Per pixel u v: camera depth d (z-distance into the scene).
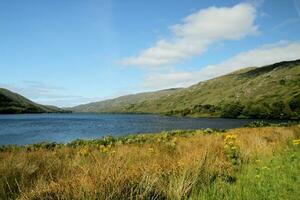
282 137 16.00
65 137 47.69
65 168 7.29
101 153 10.15
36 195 4.98
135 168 6.57
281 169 7.77
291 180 6.69
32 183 5.93
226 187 6.29
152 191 5.50
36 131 61.53
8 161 7.33
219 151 10.08
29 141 41.44
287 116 142.62
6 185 5.76
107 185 5.13
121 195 5.09
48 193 5.04
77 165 7.51
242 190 6.03
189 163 7.51
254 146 11.60
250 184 6.50
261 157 9.62
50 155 10.60
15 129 68.00
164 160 8.25
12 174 6.30
